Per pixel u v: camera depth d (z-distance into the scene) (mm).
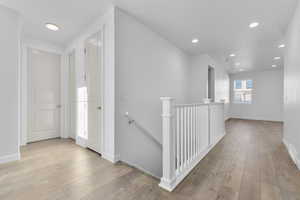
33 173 1850
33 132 3297
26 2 2027
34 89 3311
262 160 2350
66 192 1477
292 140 2471
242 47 3938
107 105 2324
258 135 4117
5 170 1918
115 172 1896
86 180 1701
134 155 2551
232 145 3176
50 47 3516
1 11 2088
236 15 2420
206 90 4523
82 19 2496
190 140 2131
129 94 2451
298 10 2080
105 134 2363
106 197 1413
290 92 2631
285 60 3029
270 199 1409
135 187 1580
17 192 1464
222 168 2074
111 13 2215
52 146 2969
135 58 2572
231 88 8219
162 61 3342
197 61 4645
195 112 2301
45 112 3484
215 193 1498
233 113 8164
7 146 2152
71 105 3551
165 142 1615
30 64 3246
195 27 2857
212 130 3082
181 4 2145
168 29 2941
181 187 1605
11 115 2182
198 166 2145
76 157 2389
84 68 2928
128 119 2428
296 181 1729
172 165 1611
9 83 2162
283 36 3197
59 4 2086
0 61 2078
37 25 2662
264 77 7250
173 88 3787
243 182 1706
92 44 2660
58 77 3693
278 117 6891
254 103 7535
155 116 3076
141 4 2141
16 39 2225
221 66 6207
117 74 2223
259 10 2268
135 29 2557
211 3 2119
